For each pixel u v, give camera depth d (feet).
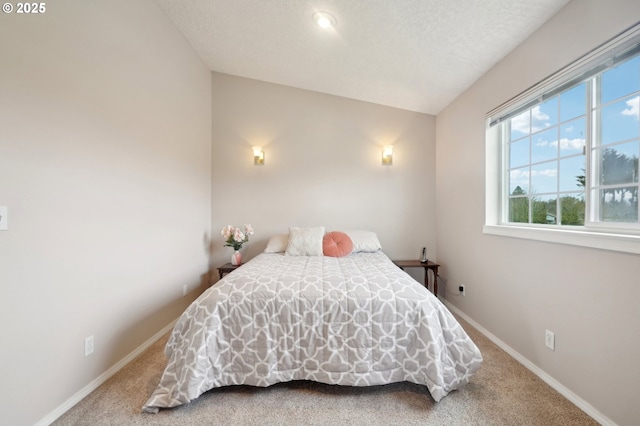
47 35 4.33
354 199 10.75
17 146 3.92
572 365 4.72
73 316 4.78
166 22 7.59
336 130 10.77
